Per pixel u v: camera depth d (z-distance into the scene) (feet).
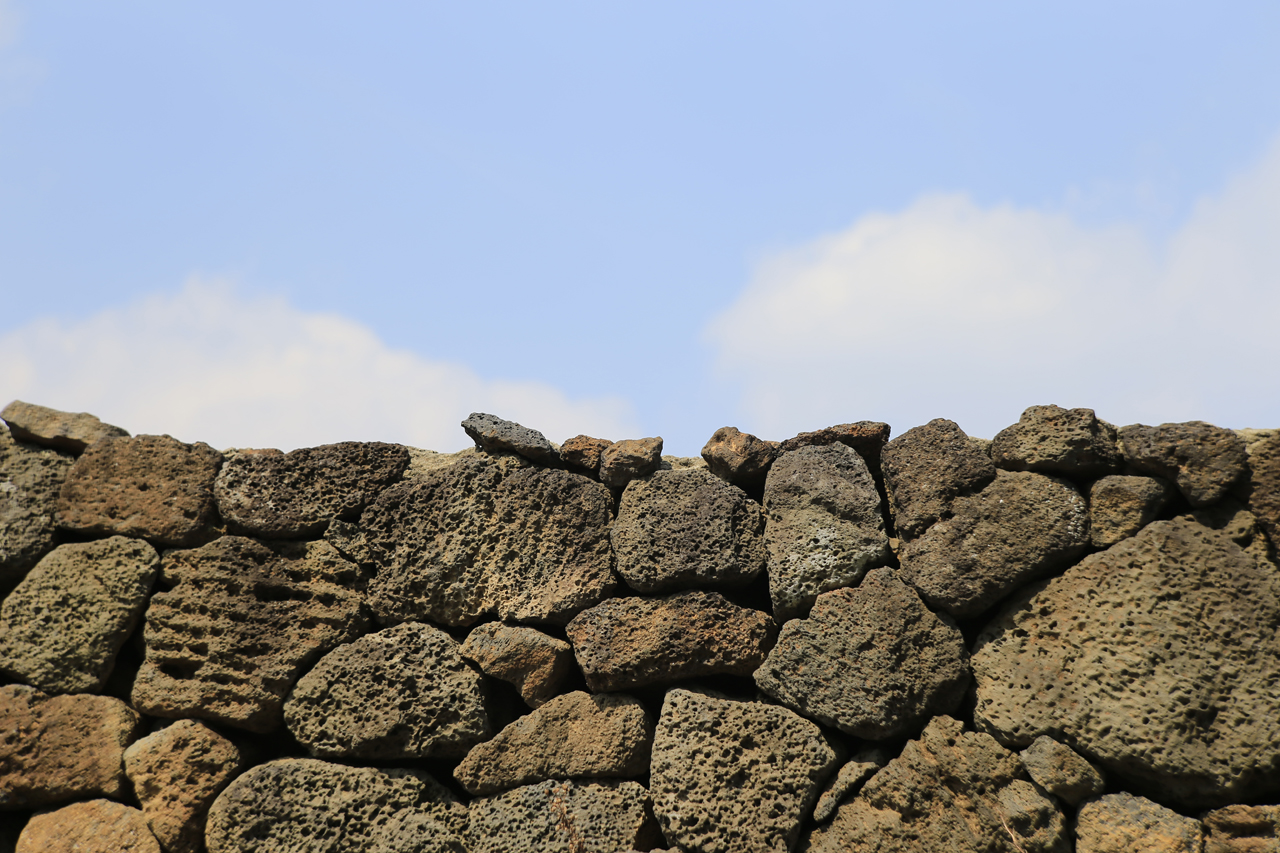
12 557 15.76
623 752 15.05
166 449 16.43
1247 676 13.43
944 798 14.11
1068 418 14.82
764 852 14.14
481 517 16.10
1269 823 12.94
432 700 15.26
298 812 14.83
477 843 14.85
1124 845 13.33
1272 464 14.10
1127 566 14.17
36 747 15.03
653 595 15.55
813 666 14.73
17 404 16.56
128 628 15.69
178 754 15.11
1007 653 14.47
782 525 15.55
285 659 15.52
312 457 16.53
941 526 14.92
